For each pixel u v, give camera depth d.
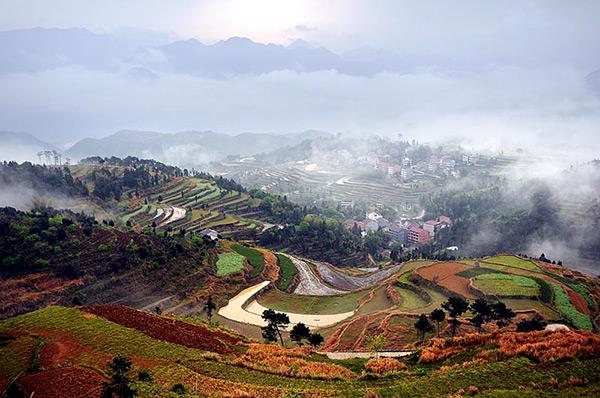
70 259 126.06
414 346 80.25
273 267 165.75
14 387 53.91
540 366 49.88
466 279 134.75
